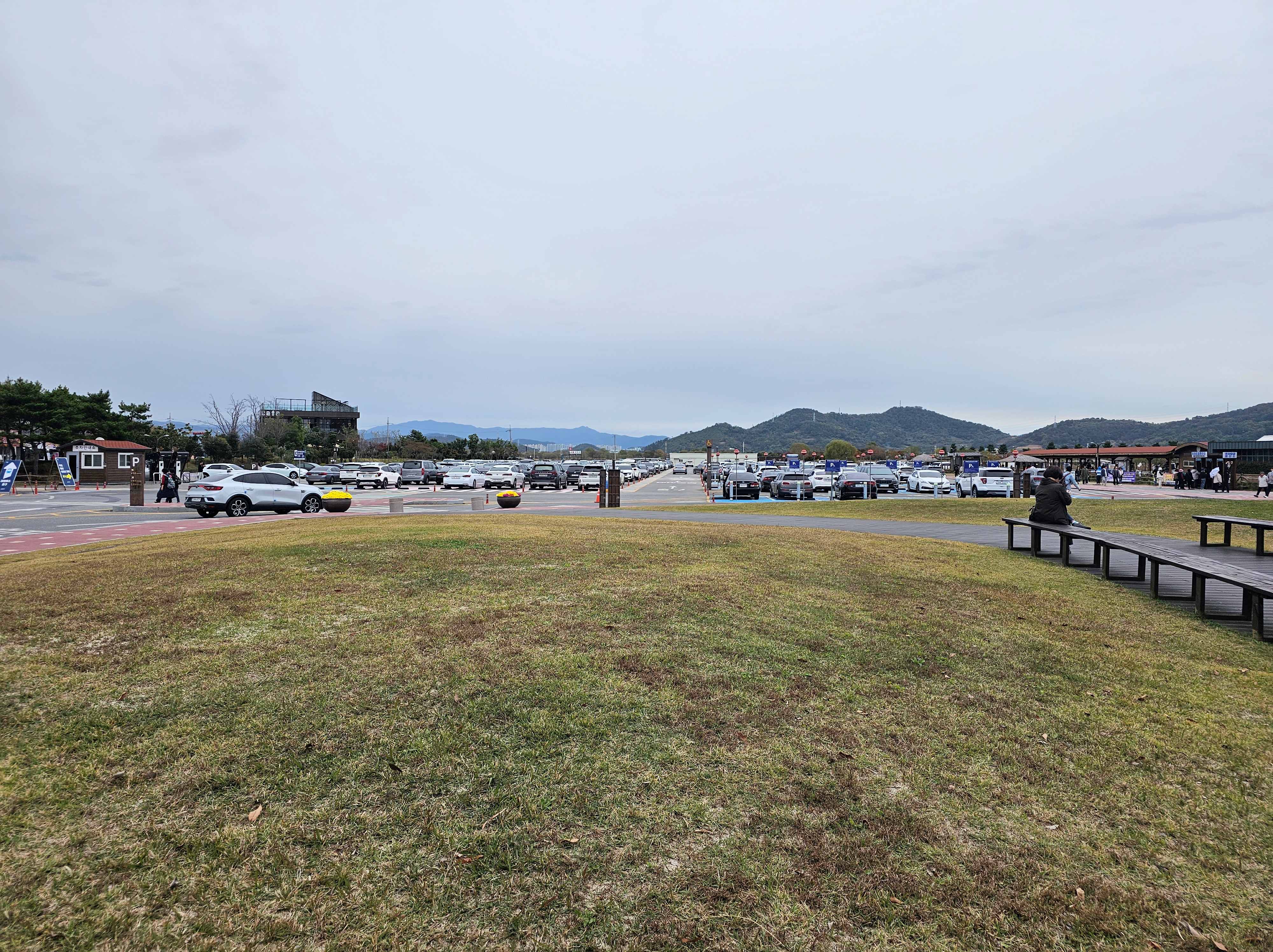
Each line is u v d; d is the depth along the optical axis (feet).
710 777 11.75
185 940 8.11
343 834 10.05
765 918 8.59
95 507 92.73
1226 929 8.54
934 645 19.66
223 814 10.44
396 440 327.06
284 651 17.22
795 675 16.63
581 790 11.21
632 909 8.69
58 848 9.57
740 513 77.36
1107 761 12.75
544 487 142.41
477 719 13.55
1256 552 41.22
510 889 9.01
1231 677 17.67
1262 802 11.47
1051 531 37.99
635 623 20.42
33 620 19.83
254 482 78.13
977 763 12.59
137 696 14.35
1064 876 9.50
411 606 21.93
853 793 11.40
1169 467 208.13
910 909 8.79
